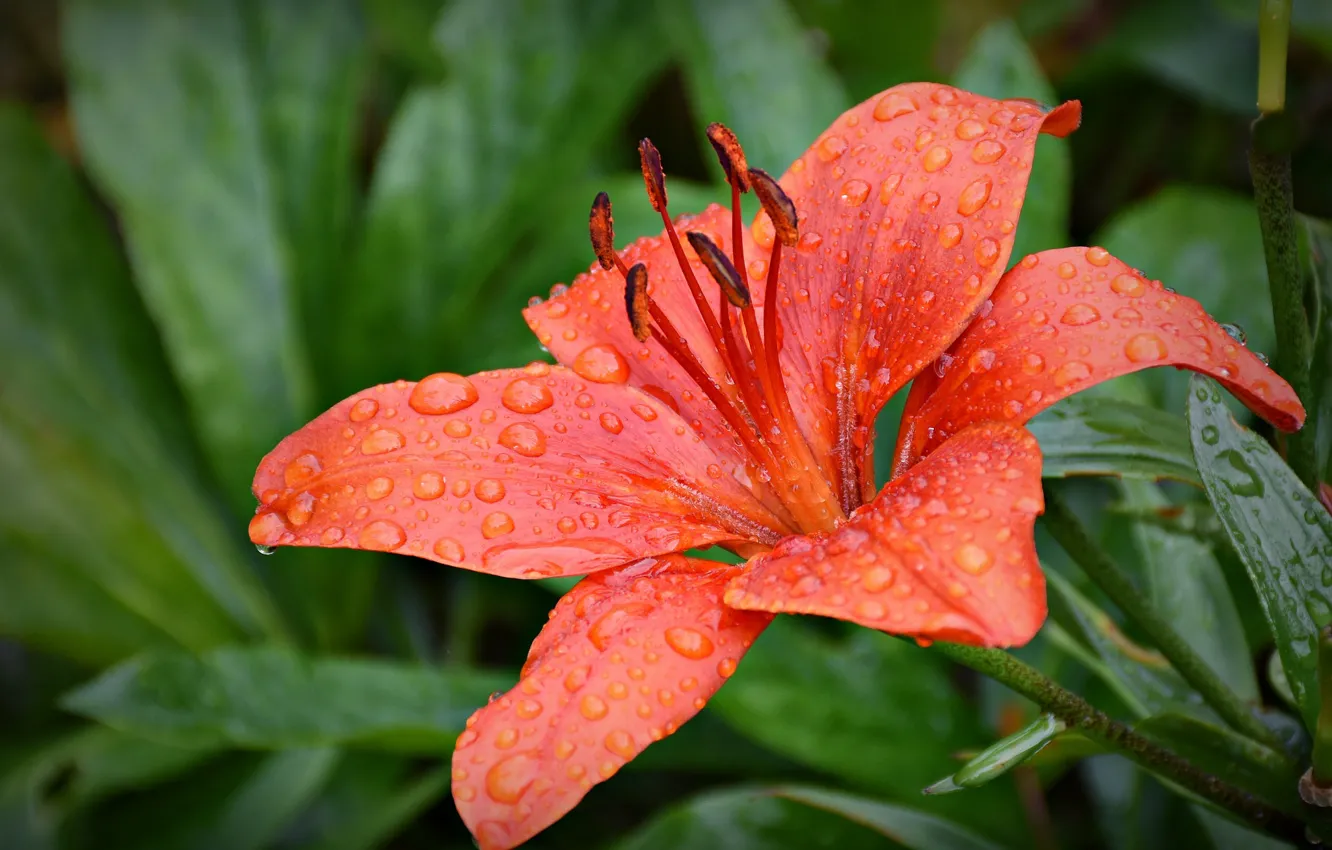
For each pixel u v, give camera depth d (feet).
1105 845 1.25
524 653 1.41
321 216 1.43
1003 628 0.84
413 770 1.36
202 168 1.43
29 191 1.43
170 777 1.30
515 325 1.34
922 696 1.20
